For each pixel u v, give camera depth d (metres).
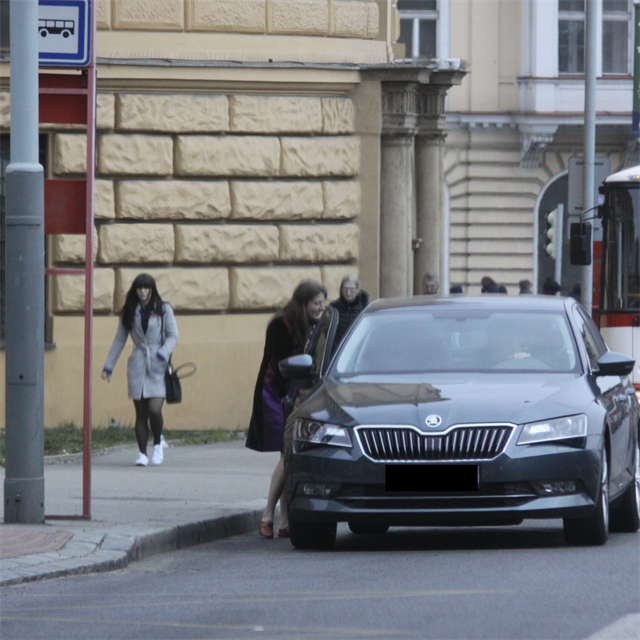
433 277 57.94
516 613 21.77
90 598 24.47
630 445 34.41
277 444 34.25
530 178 122.75
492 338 32.91
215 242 58.16
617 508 33.72
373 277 62.53
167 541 31.55
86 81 32.66
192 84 57.72
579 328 33.53
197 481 42.16
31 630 21.53
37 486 32.00
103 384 56.88
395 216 63.38
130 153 56.38
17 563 27.28
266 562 28.88
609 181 63.91
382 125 62.81
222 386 59.03
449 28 123.88
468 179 122.56
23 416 31.80
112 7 56.72
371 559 28.58
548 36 121.81
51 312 55.88
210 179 58.31
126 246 56.38
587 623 20.95
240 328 59.41
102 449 50.28
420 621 21.23
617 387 34.09
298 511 29.48
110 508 35.47
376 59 62.97
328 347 34.06
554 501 28.50
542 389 30.06
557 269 79.69
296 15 60.00
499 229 122.75
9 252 31.59
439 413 28.80
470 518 28.33
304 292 34.28
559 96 121.88
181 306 57.66
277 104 59.53
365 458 28.58
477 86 122.88
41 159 55.97
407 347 32.88
